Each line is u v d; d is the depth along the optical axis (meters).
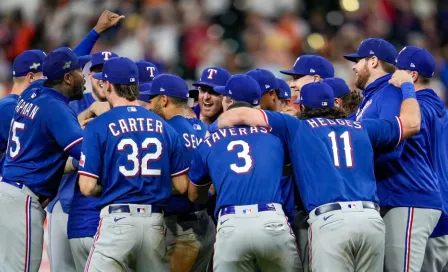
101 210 30.86
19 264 31.67
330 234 29.42
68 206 34.59
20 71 34.97
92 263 30.38
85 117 35.25
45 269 43.78
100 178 30.83
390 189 32.19
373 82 33.66
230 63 76.25
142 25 78.94
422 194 32.06
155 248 30.70
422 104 33.03
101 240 30.41
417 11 84.19
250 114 30.89
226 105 32.88
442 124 33.81
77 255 33.91
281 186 31.38
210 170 30.61
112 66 31.42
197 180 31.20
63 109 31.78
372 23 80.62
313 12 81.19
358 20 80.50
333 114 31.56
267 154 30.41
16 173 31.86
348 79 72.94
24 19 84.12
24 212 31.67
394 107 31.84
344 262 29.47
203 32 79.06
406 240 31.92
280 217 29.83
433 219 32.25
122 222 30.28
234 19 80.69
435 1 85.44
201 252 34.16
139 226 30.38
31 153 31.91
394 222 32.19
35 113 31.83
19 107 32.56
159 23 79.50
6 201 31.64
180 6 81.56
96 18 81.44
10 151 32.31
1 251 31.61
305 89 31.84
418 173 32.12
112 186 30.56
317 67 37.91
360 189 29.91
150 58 76.31
